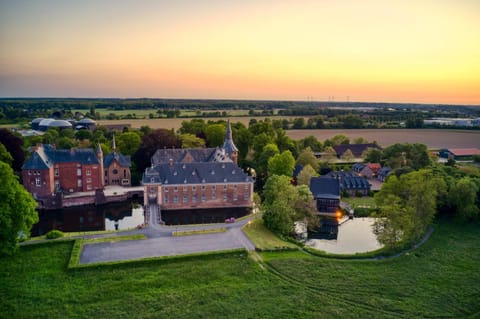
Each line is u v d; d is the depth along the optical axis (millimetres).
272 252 74062
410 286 62250
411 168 129875
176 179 108000
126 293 57375
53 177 117125
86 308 53250
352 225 98500
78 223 101312
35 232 93812
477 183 100812
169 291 58344
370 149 170625
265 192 99625
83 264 64562
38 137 173875
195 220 102312
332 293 59406
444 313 55094
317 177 114125
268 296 57969
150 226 87750
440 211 100062
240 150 170000
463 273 67125
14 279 59969
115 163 133375
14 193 66375
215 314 52938
